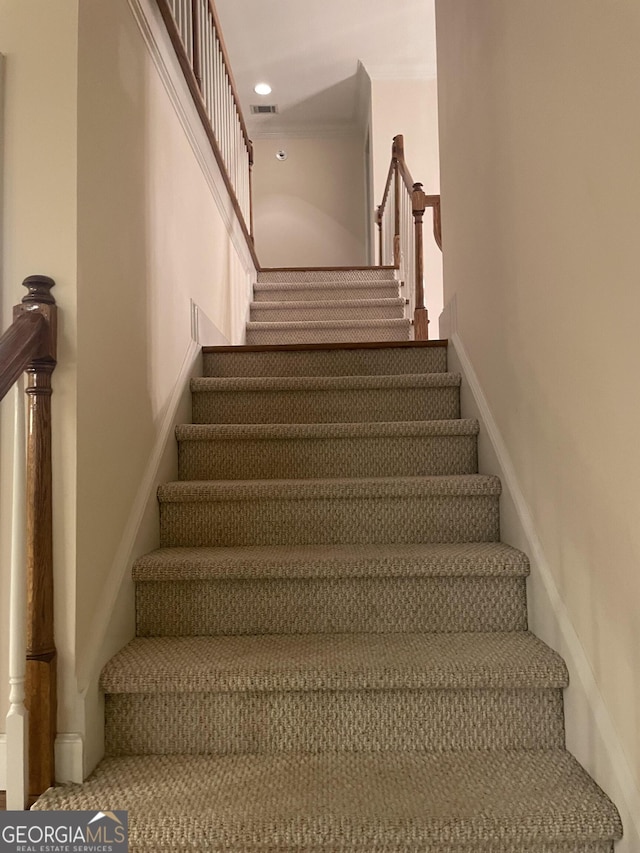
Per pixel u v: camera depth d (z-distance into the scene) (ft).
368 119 20.26
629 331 3.52
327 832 3.65
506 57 5.80
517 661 4.61
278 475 7.20
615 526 3.79
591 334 4.05
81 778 4.15
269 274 16.42
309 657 4.80
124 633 5.12
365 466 7.21
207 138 9.00
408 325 13.25
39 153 4.41
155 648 5.02
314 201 22.52
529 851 3.73
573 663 4.42
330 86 20.08
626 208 3.50
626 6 3.41
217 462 7.23
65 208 4.40
